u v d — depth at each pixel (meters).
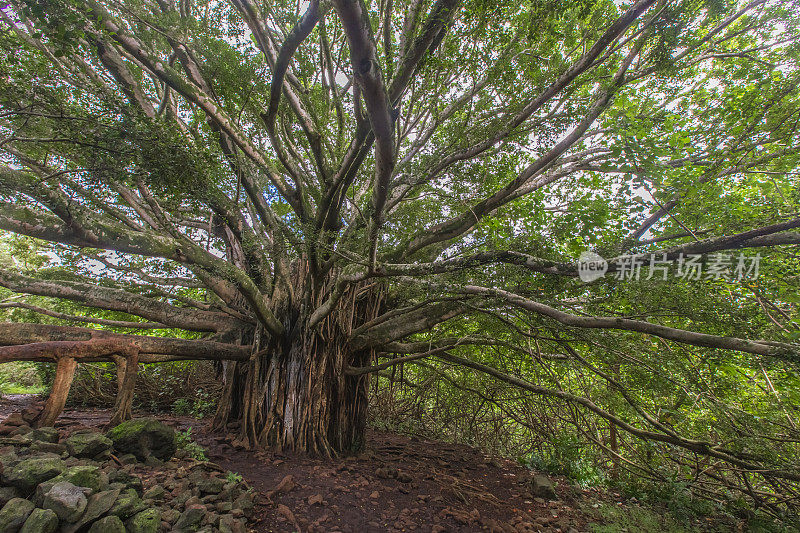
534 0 4.14
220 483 4.38
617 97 5.41
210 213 7.20
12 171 4.11
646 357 6.25
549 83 5.14
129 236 4.96
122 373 5.77
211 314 7.49
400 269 4.97
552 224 5.21
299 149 7.96
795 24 5.61
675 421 7.32
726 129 5.77
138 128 3.92
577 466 7.87
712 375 6.24
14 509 2.92
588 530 5.60
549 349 8.18
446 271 4.81
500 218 6.42
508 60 4.77
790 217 4.89
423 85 5.20
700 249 3.68
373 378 12.00
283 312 7.38
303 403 6.82
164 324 7.21
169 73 4.78
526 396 9.36
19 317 9.44
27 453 3.96
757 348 3.51
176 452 5.25
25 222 4.27
